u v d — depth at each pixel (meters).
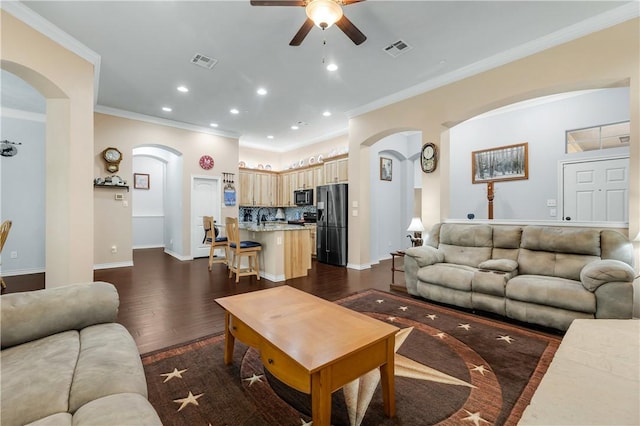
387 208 6.65
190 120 6.16
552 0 2.66
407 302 3.58
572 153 4.83
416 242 4.45
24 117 5.09
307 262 5.05
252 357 2.28
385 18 2.90
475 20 2.94
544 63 3.29
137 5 2.67
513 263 3.21
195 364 2.16
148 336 2.62
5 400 1.05
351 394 1.85
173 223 7.13
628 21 2.80
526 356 2.28
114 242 5.54
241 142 8.16
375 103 5.07
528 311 2.77
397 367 2.13
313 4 2.16
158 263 6.02
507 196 5.47
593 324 1.16
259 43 3.31
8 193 4.97
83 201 3.24
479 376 2.02
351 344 1.51
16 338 1.48
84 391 1.12
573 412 0.65
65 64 3.11
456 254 3.81
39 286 4.27
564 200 4.91
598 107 4.57
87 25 2.94
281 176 8.52
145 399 1.15
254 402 1.76
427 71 4.00
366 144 5.57
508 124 5.46
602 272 2.46
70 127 3.15
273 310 2.01
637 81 2.77
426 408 1.71
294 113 5.71
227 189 7.07
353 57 3.63
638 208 2.78
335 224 6.05
